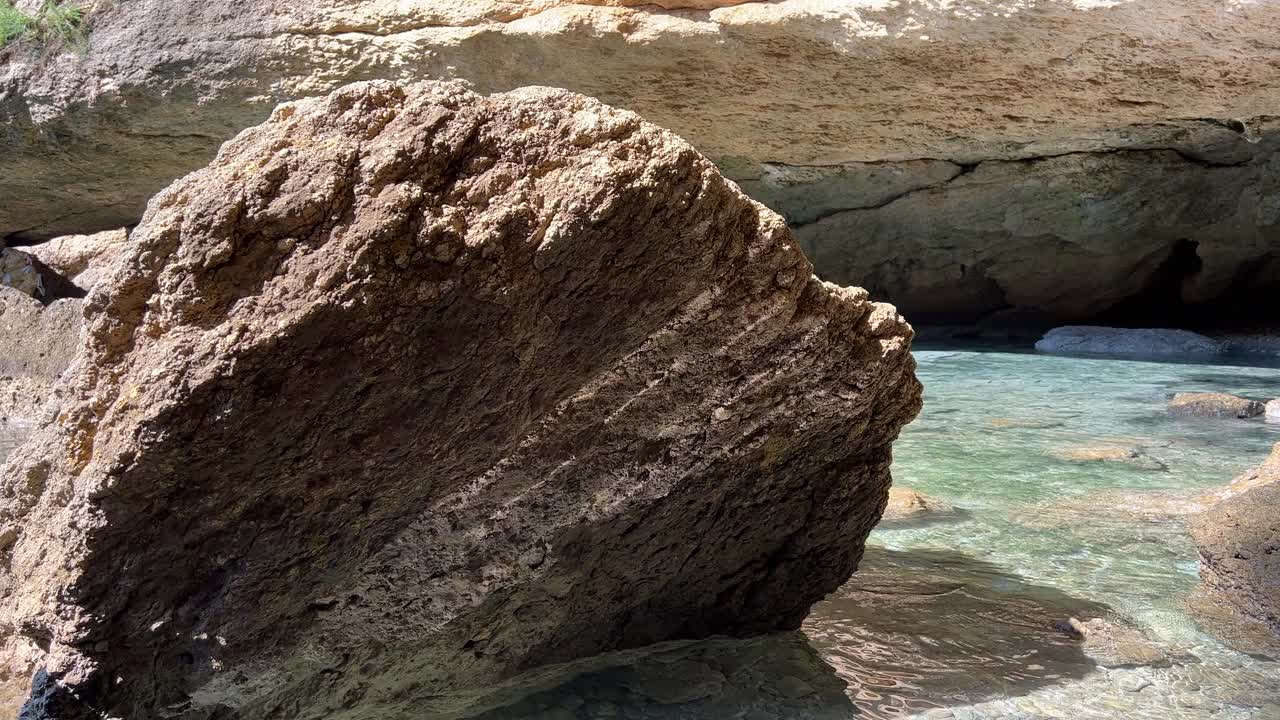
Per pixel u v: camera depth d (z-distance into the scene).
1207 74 9.90
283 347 2.12
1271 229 13.57
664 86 11.25
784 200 14.70
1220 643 3.66
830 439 3.26
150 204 2.35
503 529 2.89
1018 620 3.90
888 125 11.69
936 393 9.99
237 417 2.17
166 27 11.96
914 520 5.30
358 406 2.31
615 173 2.30
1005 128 11.54
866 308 3.04
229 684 2.63
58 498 2.57
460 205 2.23
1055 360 12.83
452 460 2.63
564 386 2.71
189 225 2.13
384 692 3.01
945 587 4.29
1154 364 12.30
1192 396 8.77
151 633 2.46
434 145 2.20
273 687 2.74
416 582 2.85
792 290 2.79
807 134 12.02
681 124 11.81
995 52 10.05
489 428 2.62
